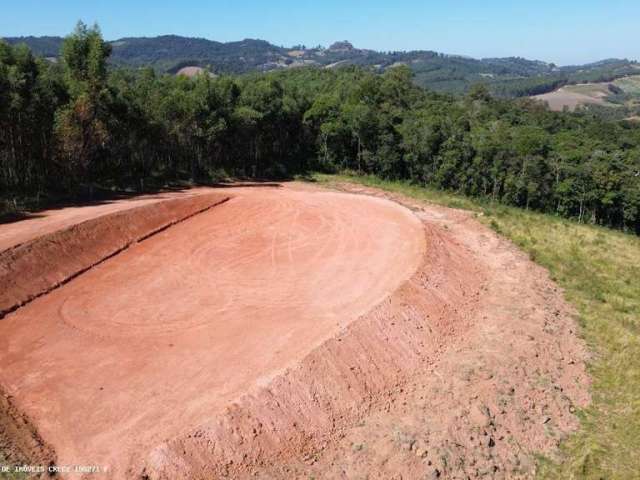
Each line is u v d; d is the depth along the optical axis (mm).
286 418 16922
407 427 17797
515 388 20453
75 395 17938
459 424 18141
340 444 16812
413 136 60469
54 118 40719
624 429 18828
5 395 17766
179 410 17031
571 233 43906
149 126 49031
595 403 20297
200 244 33969
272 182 57875
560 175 57000
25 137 39844
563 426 18844
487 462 16750
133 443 15516
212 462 15078
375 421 18016
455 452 16875
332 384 18703
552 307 27984
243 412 16484
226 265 30469
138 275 28641
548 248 38125
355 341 20859
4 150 39438
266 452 15867
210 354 20594
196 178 54875
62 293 26047
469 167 58062
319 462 16000
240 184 55438
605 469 16938
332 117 64688
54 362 19969
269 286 27500
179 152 54938
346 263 30734
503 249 36656
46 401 17594
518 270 33000
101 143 45219
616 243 42812
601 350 24125
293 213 41500
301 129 66375
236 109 56750
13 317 23422
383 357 20953
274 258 31750
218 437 15602
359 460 16203
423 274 27641
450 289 27750
